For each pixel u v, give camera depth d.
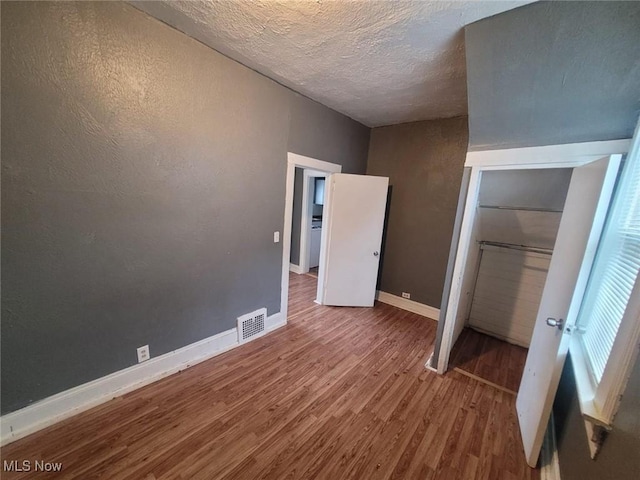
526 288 2.83
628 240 1.20
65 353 1.55
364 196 3.40
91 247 1.57
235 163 2.21
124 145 1.61
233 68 2.05
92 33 1.41
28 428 1.46
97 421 1.59
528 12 1.27
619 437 0.86
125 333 1.78
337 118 3.13
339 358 2.42
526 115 1.63
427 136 3.26
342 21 1.54
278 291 2.85
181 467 1.36
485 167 1.95
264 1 1.42
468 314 3.24
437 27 1.51
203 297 2.19
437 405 1.92
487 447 1.60
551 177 2.21
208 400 1.82
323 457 1.47
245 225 2.39
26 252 1.36
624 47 1.16
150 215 1.79
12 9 1.19
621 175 1.39
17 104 1.25
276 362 2.30
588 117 1.47
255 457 1.44
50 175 1.38
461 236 2.11
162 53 1.67
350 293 3.61
